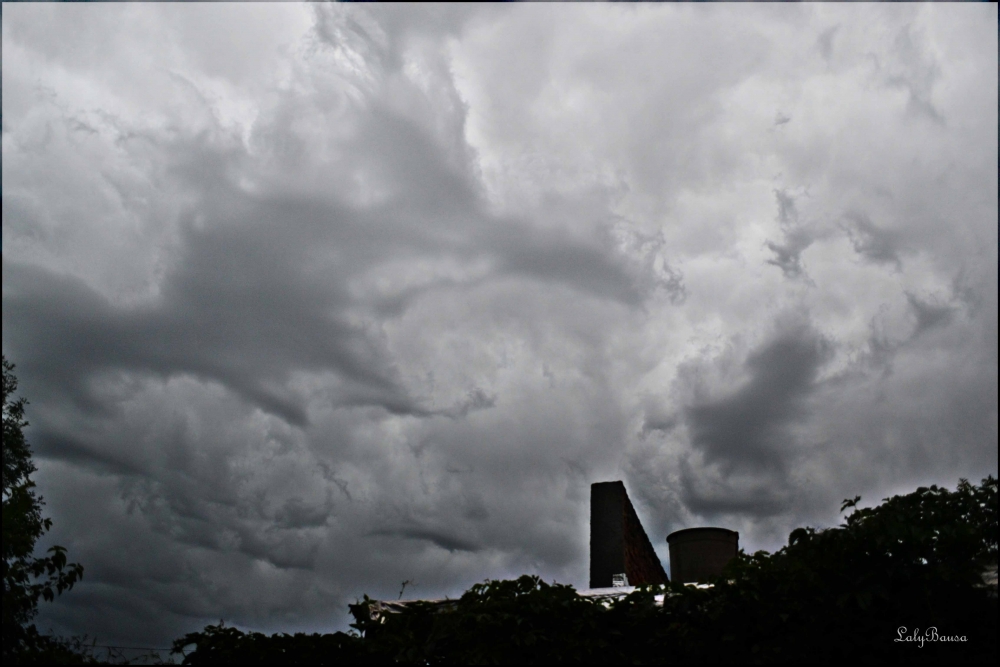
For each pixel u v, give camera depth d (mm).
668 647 8148
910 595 7250
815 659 7363
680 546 11125
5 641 7895
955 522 7367
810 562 7648
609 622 8523
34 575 8242
